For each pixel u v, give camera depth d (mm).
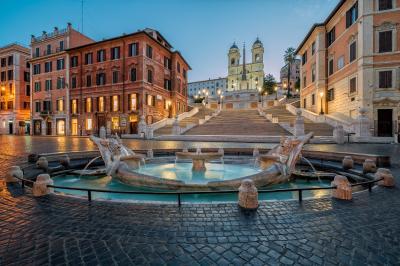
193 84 131500
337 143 18172
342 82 27297
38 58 42375
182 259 2641
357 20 23875
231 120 30953
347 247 2896
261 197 6441
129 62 34688
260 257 2686
